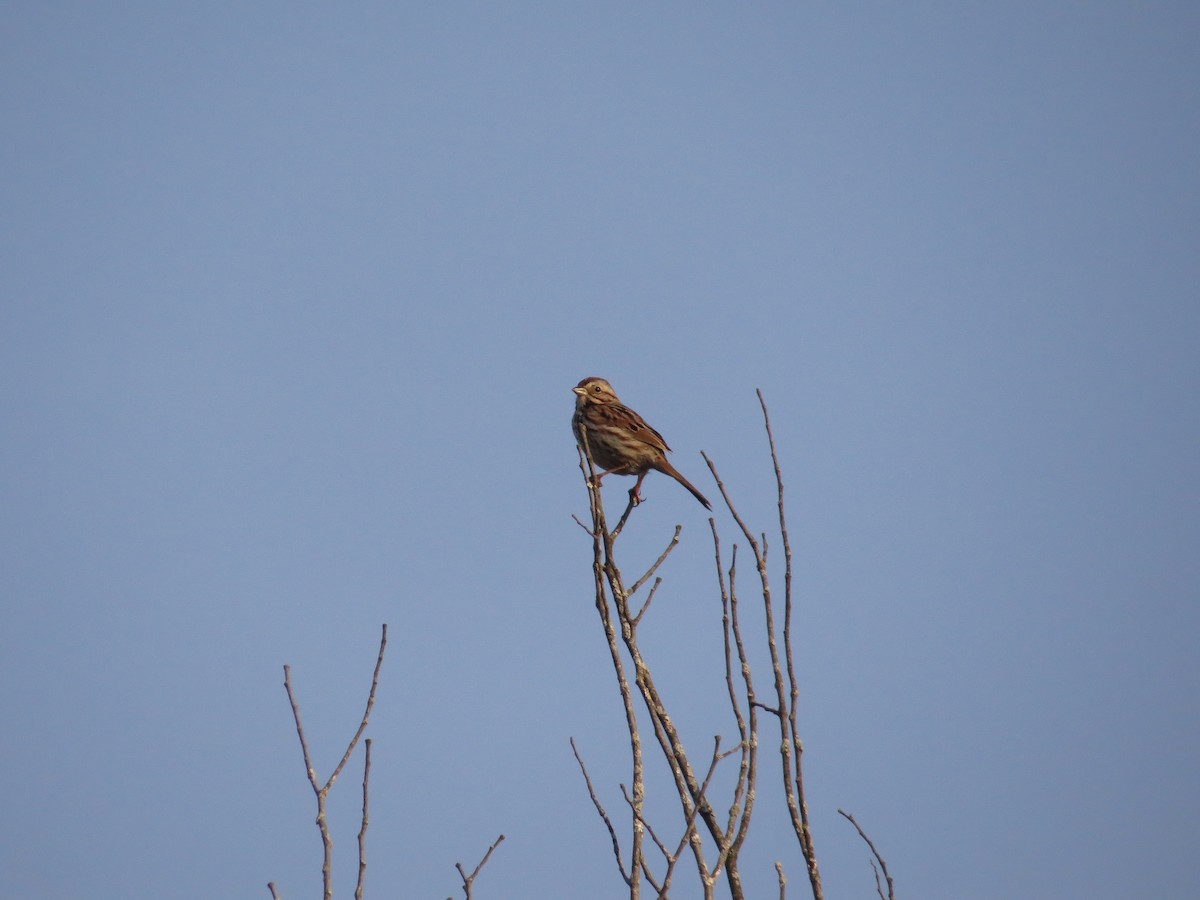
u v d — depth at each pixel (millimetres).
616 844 10156
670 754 10656
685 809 10438
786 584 10766
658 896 9273
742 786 10078
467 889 9766
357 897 9367
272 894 9078
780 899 9617
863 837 10852
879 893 10641
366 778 9820
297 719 9727
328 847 9266
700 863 9711
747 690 10445
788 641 10586
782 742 10250
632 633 11617
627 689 10898
